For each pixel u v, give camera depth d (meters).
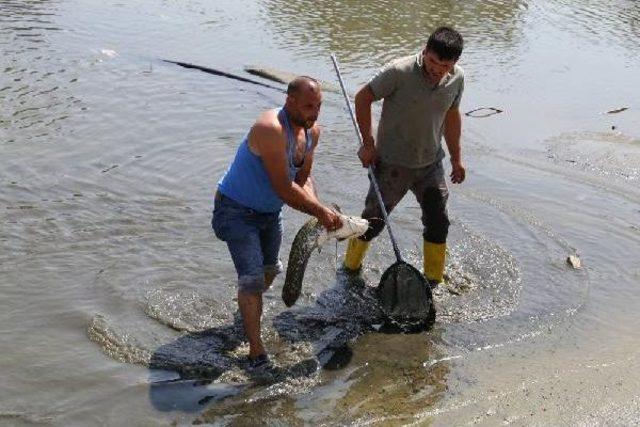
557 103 9.70
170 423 4.16
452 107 5.41
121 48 10.64
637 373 4.68
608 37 12.77
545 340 5.05
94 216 6.38
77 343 4.82
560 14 14.07
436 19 13.11
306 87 4.27
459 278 5.79
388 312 5.27
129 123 8.27
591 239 6.45
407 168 5.37
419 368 4.74
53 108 8.47
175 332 4.99
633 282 5.81
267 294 5.47
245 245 4.60
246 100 9.18
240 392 4.44
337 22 12.57
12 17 11.61
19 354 4.68
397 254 5.23
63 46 10.48
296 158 4.54
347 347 4.94
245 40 11.39
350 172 7.57
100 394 4.37
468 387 4.55
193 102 9.02
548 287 5.70
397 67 5.11
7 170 7.03
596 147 8.35
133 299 5.30
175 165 7.41
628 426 4.21
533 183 7.49
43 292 5.32
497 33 12.59
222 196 4.64
